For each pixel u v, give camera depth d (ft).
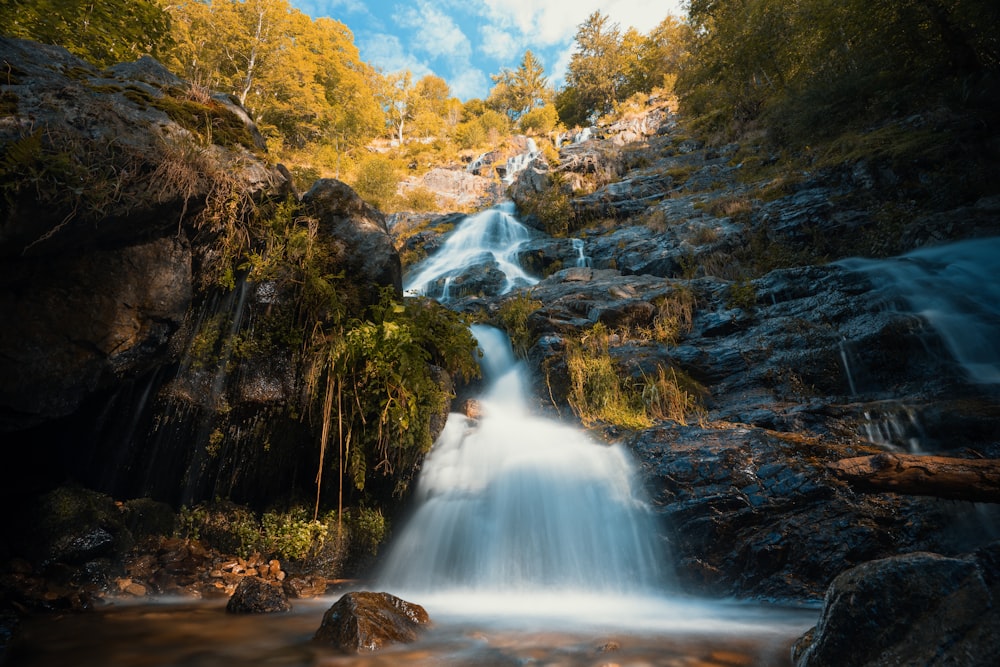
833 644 8.65
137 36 31.42
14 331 12.03
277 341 17.87
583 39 184.14
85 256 13.17
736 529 18.02
